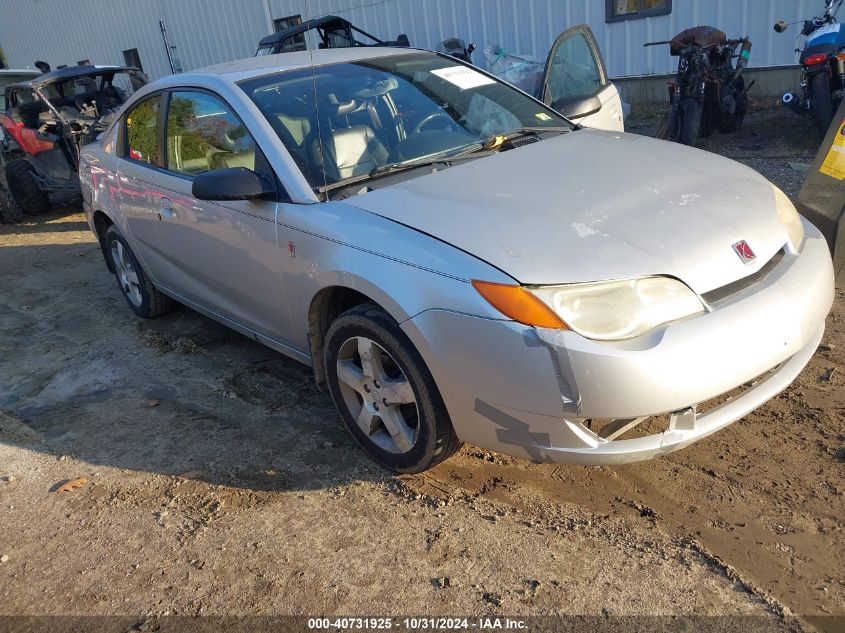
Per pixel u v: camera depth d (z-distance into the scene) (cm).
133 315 535
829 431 302
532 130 377
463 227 263
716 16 906
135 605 255
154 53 1739
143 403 395
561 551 255
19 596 266
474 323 241
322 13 1326
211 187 308
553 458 247
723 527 258
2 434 378
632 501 277
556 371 230
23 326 536
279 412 369
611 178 296
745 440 304
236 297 375
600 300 234
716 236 259
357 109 354
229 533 285
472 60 1145
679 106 757
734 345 239
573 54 585
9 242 808
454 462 312
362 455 325
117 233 493
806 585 231
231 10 1498
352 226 284
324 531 280
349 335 294
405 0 1191
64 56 2062
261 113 340
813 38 697
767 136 781
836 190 399
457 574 251
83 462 345
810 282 270
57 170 866
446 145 353
